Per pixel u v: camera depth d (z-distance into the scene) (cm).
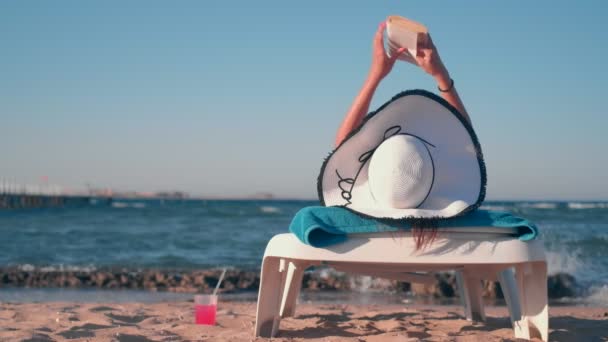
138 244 1753
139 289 828
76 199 10288
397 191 263
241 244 1781
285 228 2638
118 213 4897
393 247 249
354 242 250
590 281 842
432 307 631
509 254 247
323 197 284
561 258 1077
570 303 708
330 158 282
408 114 280
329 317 404
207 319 366
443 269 307
